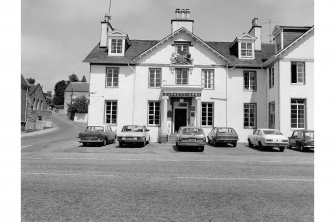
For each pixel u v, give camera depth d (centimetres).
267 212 534
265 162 1243
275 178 854
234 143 2103
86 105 6325
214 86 2531
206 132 2494
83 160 1221
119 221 477
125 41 2653
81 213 515
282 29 2320
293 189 712
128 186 723
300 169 1039
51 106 9869
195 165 1109
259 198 628
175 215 510
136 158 1319
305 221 489
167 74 2538
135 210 535
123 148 1852
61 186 716
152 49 2541
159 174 895
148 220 484
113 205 564
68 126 4831
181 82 2539
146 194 648
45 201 586
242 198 626
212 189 704
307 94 2242
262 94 2545
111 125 2491
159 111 2517
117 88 2516
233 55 2691
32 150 1688
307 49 2262
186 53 2541
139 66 2534
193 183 769
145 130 2064
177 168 1024
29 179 797
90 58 2527
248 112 2534
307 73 2250
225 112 2519
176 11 2644
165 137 2303
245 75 2577
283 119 2219
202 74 2555
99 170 958
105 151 1658
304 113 2244
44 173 891
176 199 611
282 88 2236
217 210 542
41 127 4081
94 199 604
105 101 2512
